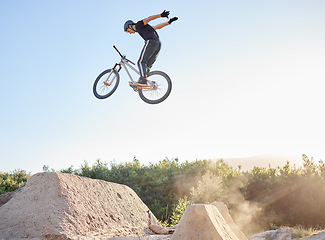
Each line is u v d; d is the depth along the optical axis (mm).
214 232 3932
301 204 15945
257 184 17422
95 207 5383
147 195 16844
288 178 17156
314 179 16219
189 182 17656
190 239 3943
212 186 14828
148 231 6188
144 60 6516
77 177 5672
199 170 18250
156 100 6688
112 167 18984
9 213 4664
